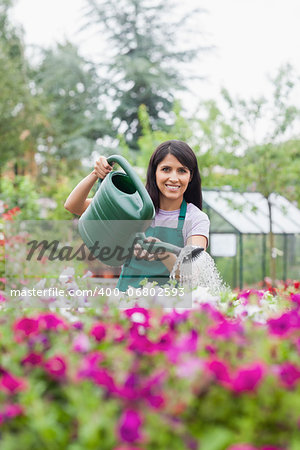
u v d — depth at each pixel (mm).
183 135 11766
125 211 2053
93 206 2115
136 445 1046
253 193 10250
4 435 1099
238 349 1466
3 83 20000
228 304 1959
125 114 21172
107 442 1049
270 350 1421
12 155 20734
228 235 9383
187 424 1143
